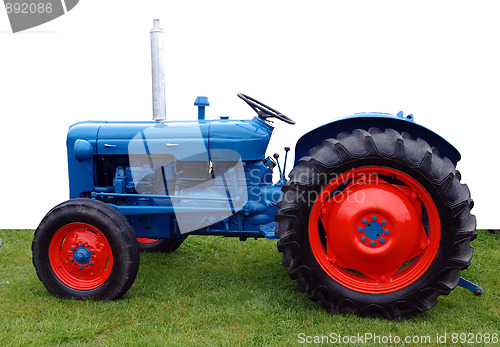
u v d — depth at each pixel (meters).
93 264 4.48
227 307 4.41
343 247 4.23
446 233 4.11
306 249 4.22
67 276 4.57
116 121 5.06
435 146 4.36
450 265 4.13
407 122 4.24
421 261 4.23
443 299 4.59
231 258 5.68
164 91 4.80
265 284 4.91
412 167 4.05
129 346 3.76
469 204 4.16
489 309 4.43
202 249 5.92
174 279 5.00
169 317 4.21
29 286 4.79
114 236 4.37
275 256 5.67
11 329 4.00
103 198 4.94
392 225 4.15
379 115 4.26
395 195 4.18
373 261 4.21
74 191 4.98
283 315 4.24
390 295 4.21
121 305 4.39
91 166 4.89
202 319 4.18
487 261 5.48
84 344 3.81
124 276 4.40
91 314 4.25
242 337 3.89
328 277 4.26
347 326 4.08
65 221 4.45
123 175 4.94
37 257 4.53
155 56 4.73
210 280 5.02
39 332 3.95
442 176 4.05
